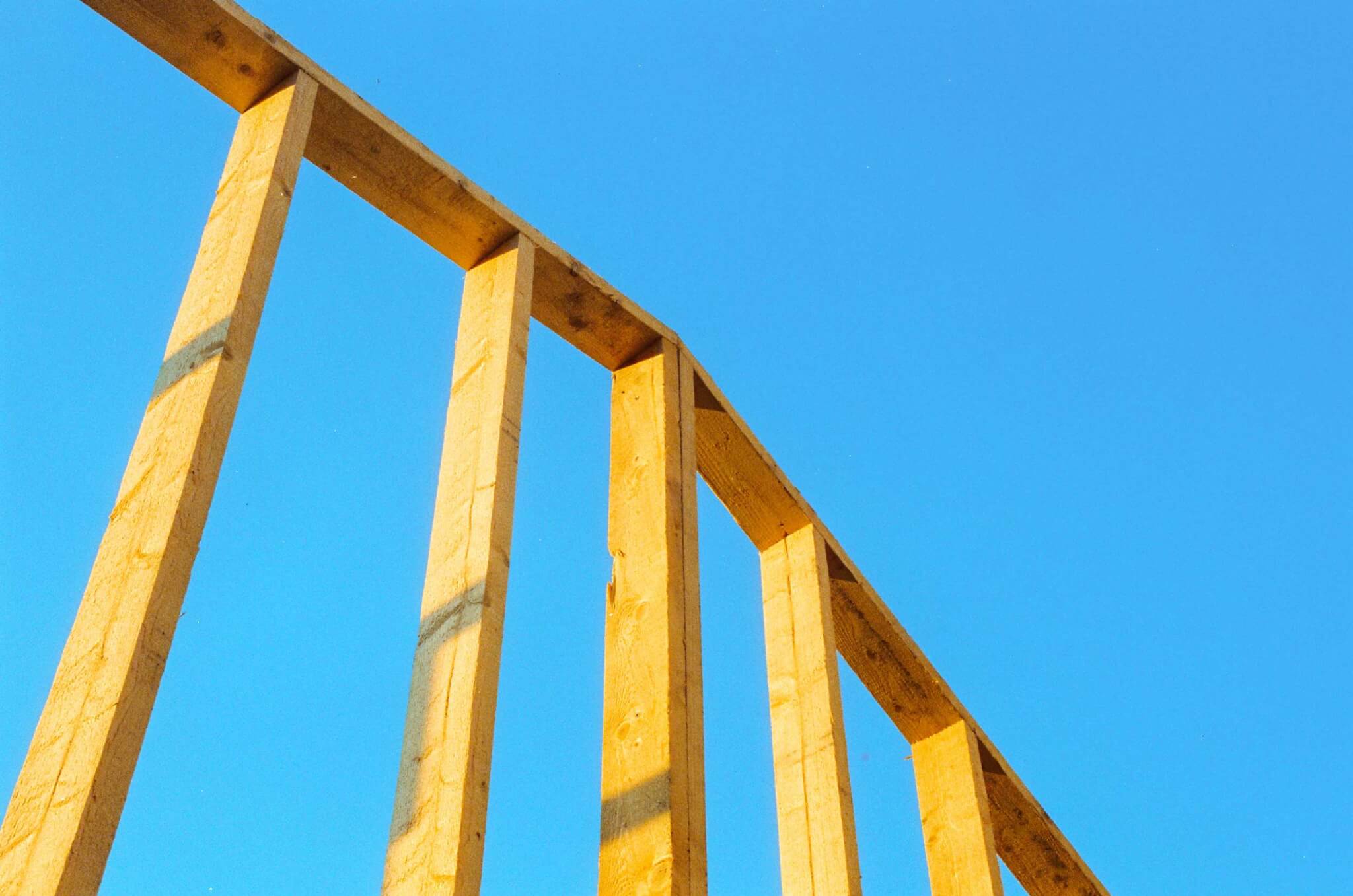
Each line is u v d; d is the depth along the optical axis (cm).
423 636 253
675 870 268
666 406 345
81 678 192
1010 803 443
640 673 301
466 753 228
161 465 215
